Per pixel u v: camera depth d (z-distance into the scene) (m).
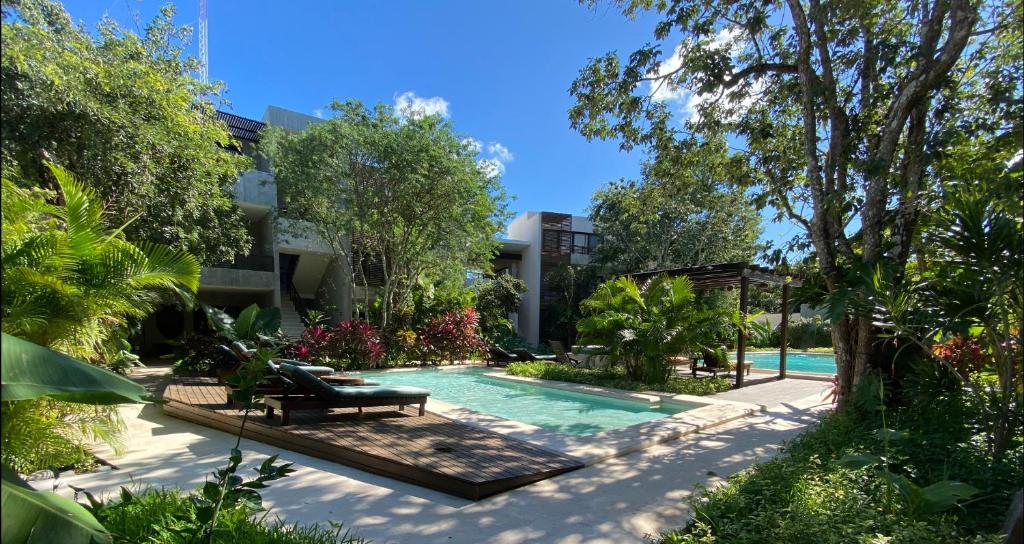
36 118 5.04
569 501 3.98
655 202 9.71
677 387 10.10
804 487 3.68
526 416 8.27
